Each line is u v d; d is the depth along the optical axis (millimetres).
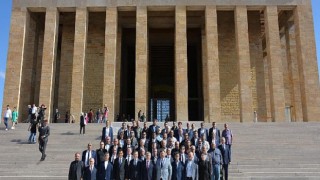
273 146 20297
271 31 33969
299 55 34156
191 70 41344
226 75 37219
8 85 33062
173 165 12203
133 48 41844
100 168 12273
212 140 14305
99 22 38531
